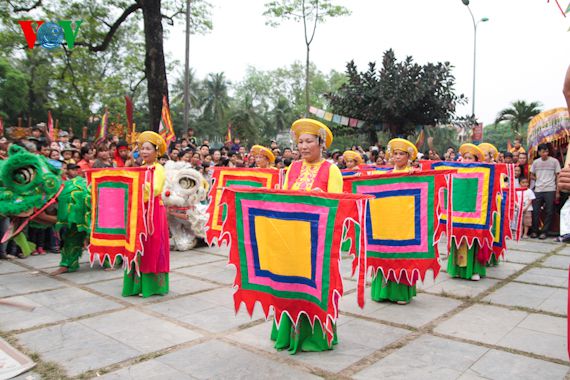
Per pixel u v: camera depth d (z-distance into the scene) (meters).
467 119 21.44
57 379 3.25
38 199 5.57
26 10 15.48
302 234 3.44
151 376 3.29
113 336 4.07
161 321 4.47
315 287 3.40
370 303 5.16
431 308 5.00
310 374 3.33
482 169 6.14
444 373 3.36
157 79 14.60
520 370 3.42
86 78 21.20
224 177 7.39
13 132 17.56
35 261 7.27
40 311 4.77
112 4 16.47
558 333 4.23
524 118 37.44
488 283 6.13
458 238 6.21
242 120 48.75
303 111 50.19
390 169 7.48
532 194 10.25
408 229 4.92
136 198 5.11
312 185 3.73
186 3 16.33
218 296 5.36
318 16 21.45
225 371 3.38
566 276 6.55
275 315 3.59
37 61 36.78
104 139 13.21
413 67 20.45
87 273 6.52
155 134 5.32
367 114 21.22
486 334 4.19
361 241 3.19
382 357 3.65
